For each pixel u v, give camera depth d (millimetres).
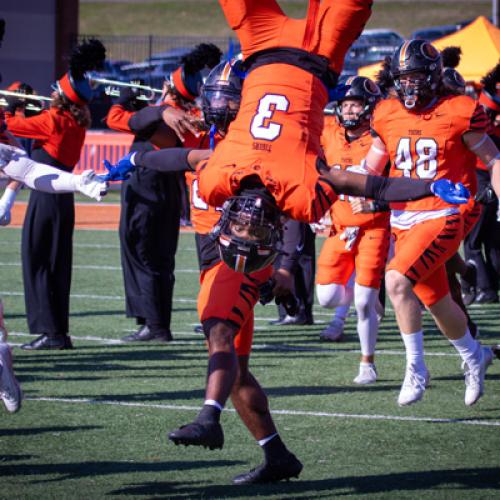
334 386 19859
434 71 17234
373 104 20875
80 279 34594
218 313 13055
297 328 27078
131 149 23719
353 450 15398
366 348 20141
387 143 18109
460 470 14398
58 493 13180
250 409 13695
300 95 12664
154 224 24344
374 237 20016
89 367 21547
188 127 15523
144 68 79562
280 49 12945
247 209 12258
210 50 21562
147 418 17234
